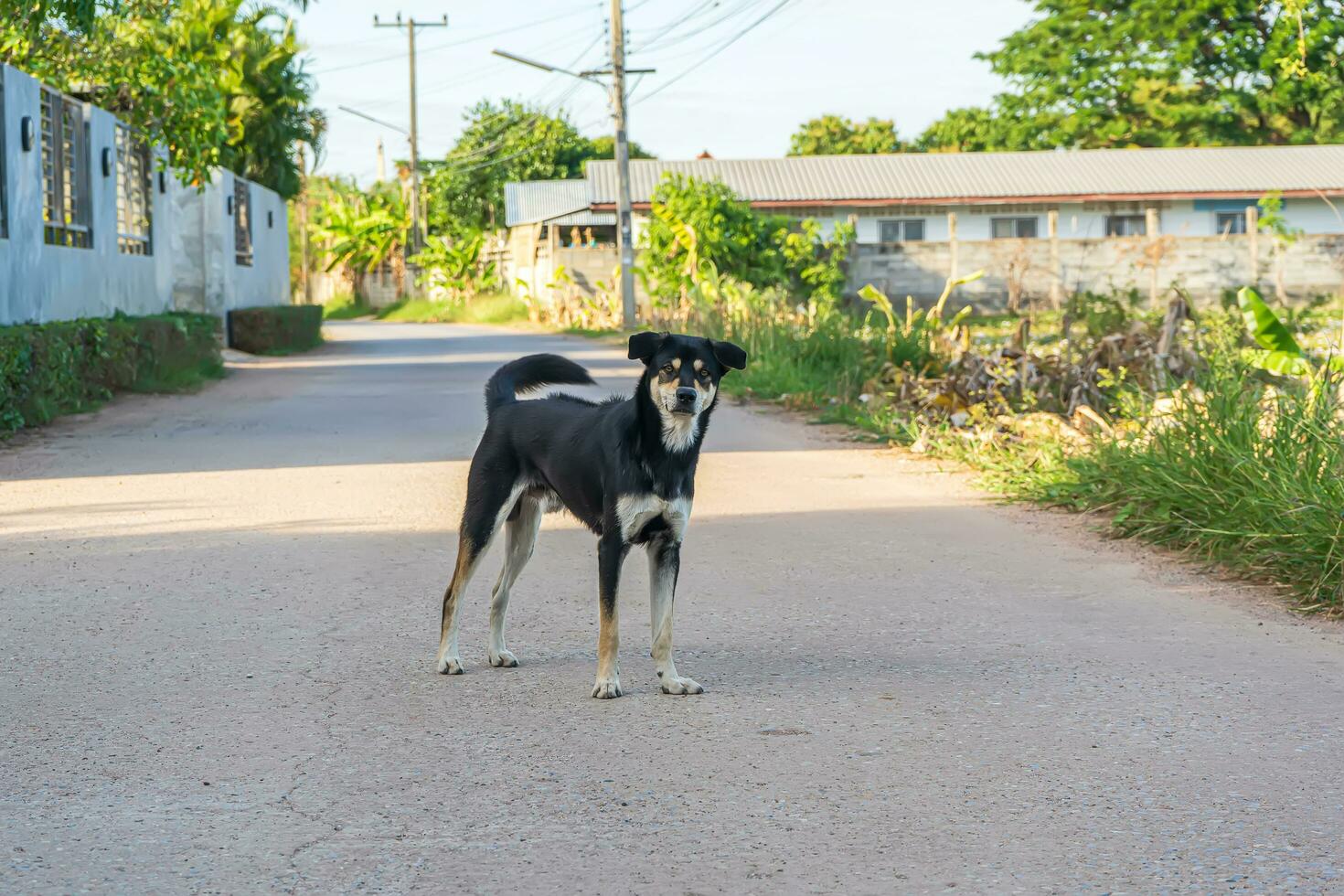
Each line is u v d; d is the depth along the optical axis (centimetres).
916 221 4034
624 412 522
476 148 6731
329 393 1828
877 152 7612
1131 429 1043
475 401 1703
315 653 592
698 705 516
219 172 2722
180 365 1992
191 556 792
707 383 507
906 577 746
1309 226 4038
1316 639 611
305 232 7312
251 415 1545
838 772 439
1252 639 612
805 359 1855
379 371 2245
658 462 512
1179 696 523
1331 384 915
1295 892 344
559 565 782
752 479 1102
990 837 383
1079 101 5222
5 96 1570
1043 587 721
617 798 416
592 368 2247
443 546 827
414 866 364
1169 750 458
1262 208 3991
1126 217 4056
